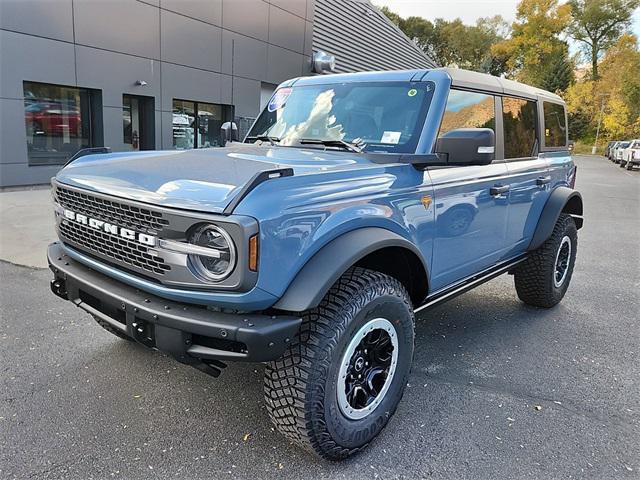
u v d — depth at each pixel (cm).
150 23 1228
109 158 314
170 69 1295
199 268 209
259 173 209
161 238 214
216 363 232
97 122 1175
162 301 223
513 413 299
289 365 224
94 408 288
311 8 1745
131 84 1212
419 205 284
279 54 1636
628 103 4828
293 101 374
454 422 288
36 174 1081
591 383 341
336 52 2006
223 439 265
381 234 247
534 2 5850
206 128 1474
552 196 455
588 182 2142
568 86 5844
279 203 209
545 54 5959
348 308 233
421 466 249
